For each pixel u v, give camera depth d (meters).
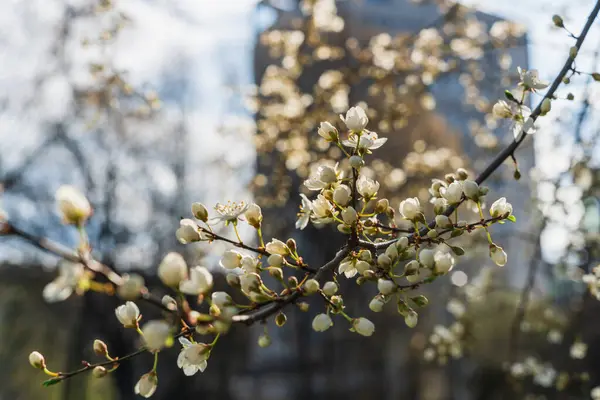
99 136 10.88
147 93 4.86
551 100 2.25
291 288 1.72
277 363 11.40
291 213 7.30
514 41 5.72
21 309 11.47
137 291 1.33
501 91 5.79
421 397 10.79
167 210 12.05
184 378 11.88
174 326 1.33
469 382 9.91
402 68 5.86
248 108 6.49
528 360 4.82
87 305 10.77
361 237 2.23
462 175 2.24
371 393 10.62
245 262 1.83
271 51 6.96
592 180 4.89
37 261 10.63
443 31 6.33
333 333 10.55
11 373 11.77
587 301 5.29
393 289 1.70
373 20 8.13
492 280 5.79
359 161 1.87
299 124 5.91
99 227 11.09
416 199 1.95
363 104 5.41
